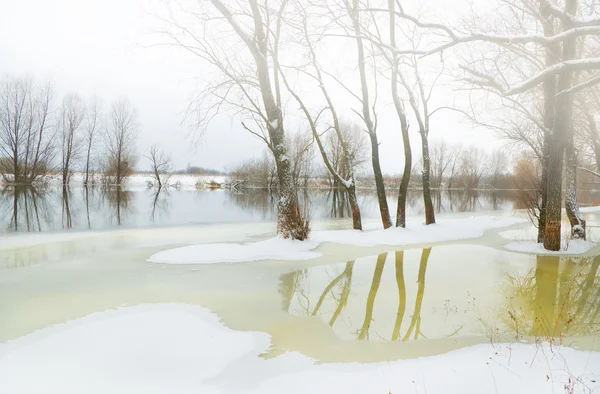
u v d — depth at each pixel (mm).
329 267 9250
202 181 62031
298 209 11938
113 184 50375
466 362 4176
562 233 13664
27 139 39000
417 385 3629
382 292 7324
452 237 13695
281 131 11727
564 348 4586
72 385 3750
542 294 7195
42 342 4758
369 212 26359
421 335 5277
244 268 8875
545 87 10977
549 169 10977
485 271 8961
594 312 6250
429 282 8023
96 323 5414
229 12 10477
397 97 14758
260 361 4383
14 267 8688
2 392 3582
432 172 59000
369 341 5004
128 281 7629
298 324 5605
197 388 3738
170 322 5520
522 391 3424
